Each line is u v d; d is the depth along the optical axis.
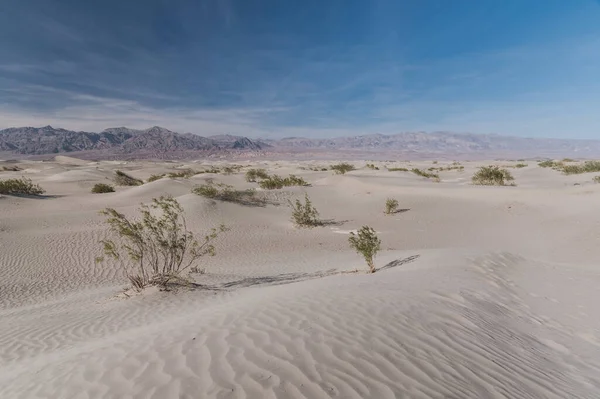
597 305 6.78
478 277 7.98
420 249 13.55
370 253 10.06
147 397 3.19
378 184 29.50
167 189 29.44
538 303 6.89
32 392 3.65
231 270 12.05
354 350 4.00
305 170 58.12
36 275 11.65
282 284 9.35
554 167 41.84
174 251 10.54
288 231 18.23
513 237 14.73
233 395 3.16
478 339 4.69
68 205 23.28
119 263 12.88
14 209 21.05
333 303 5.54
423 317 5.11
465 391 3.48
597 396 3.91
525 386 3.83
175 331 4.77
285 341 4.19
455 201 21.78
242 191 25.30
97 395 3.32
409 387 3.40
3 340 6.67
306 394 3.20
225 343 4.19
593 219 14.70
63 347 5.88
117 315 7.65
